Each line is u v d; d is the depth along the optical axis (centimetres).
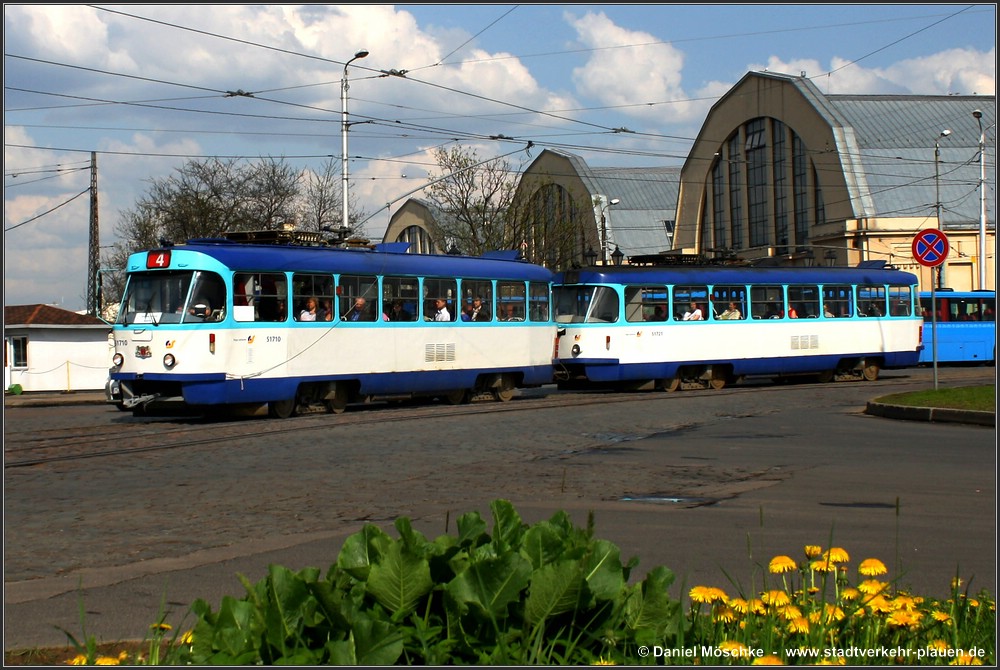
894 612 509
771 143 6088
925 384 2983
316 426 1850
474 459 1434
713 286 2953
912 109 5884
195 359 1927
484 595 467
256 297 2023
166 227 5856
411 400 2598
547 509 1050
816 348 3145
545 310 2655
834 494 1138
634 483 1223
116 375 1989
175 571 788
